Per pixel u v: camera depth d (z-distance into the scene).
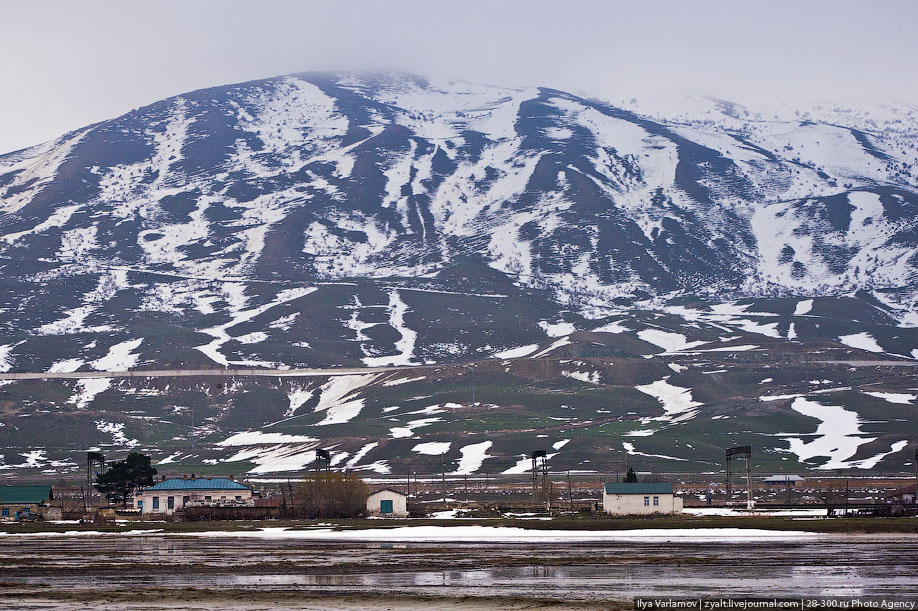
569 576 100.31
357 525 182.25
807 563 109.69
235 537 158.50
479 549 132.25
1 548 137.62
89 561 117.31
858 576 98.00
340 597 85.94
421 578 99.75
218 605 81.25
